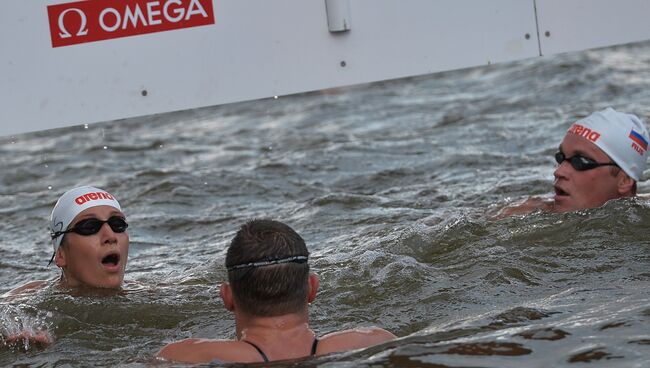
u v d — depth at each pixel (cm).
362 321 559
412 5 673
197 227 955
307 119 1792
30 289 686
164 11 656
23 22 643
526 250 661
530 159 1179
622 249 647
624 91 1719
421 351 430
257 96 669
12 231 1018
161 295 657
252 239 430
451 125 1533
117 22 652
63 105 650
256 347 428
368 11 670
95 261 666
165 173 1273
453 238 707
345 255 702
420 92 2008
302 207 977
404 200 968
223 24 663
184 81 661
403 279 618
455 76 2175
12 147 1720
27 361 527
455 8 675
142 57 656
